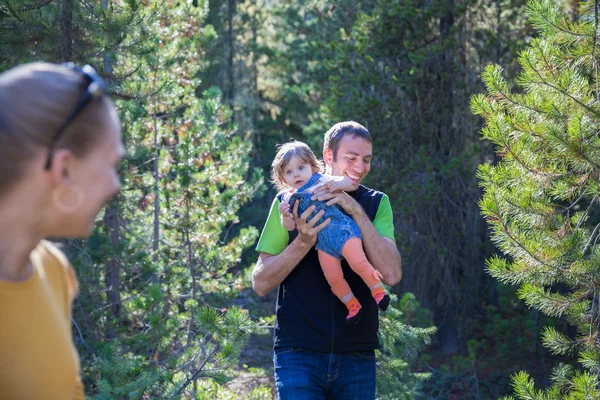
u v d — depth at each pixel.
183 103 10.48
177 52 10.49
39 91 1.11
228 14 22.78
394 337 6.49
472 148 13.21
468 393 11.83
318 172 3.32
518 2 13.59
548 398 4.41
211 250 9.91
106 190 1.20
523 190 4.45
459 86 12.76
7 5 6.55
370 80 12.95
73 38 7.13
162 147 9.92
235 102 22.42
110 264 8.57
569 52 4.62
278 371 3.07
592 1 4.84
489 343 14.33
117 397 4.94
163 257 9.72
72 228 1.21
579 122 4.20
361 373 3.11
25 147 1.10
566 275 4.42
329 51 14.28
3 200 1.12
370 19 13.46
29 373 1.20
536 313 12.38
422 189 12.86
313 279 3.11
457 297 13.47
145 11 7.45
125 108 8.03
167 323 6.48
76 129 1.13
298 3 20.25
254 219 20.88
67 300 1.43
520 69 13.16
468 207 13.39
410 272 13.60
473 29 13.82
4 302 1.16
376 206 3.31
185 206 9.94
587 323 4.57
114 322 7.77
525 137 4.43
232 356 5.17
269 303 14.31
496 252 13.79
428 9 12.80
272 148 23.14
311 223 2.99
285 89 22.22
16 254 1.18
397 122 13.09
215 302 10.16
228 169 10.23
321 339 3.03
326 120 13.88
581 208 9.45
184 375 6.10
